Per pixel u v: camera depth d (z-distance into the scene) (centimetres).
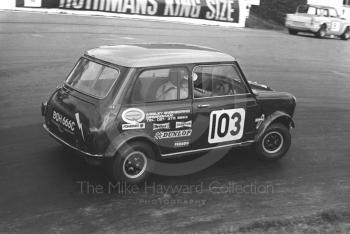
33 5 2083
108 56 641
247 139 719
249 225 554
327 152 836
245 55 1722
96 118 594
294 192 659
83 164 682
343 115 1106
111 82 611
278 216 584
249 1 2733
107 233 516
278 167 745
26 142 745
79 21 1981
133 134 607
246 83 704
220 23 2611
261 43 2078
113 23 2055
